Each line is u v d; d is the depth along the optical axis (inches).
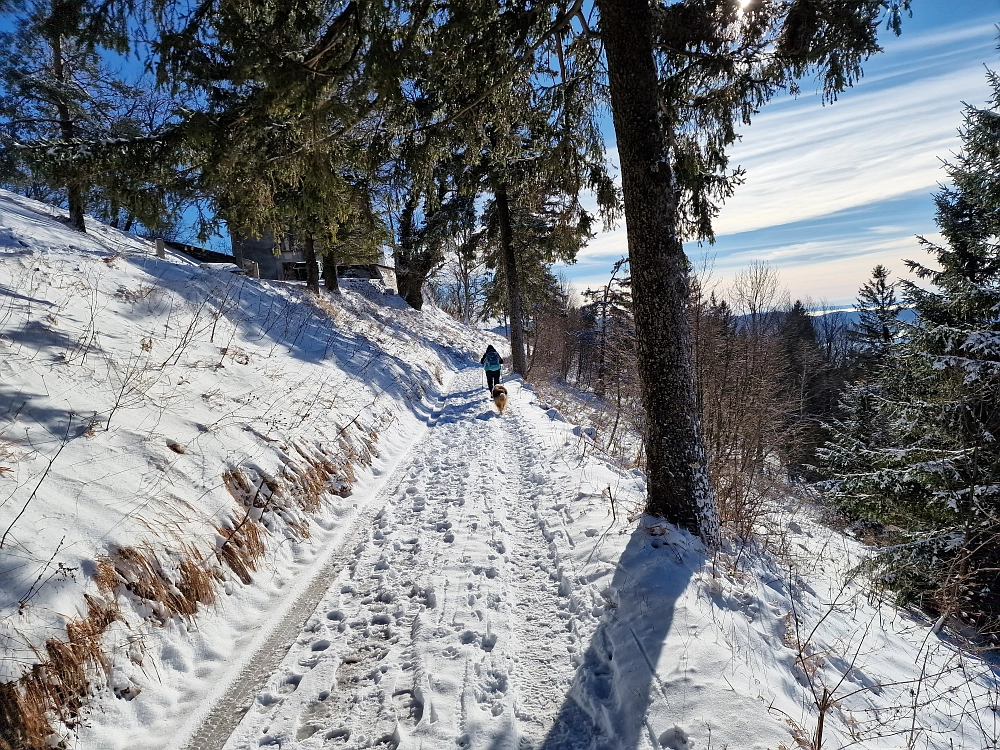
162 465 171.2
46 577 112.1
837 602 194.2
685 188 227.1
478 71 183.0
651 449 191.6
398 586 174.7
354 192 218.8
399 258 1022.4
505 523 228.2
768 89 203.9
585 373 1264.8
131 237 679.7
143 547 137.6
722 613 144.7
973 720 131.0
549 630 151.2
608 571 169.8
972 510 284.5
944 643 188.2
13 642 98.2
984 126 374.6
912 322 387.9
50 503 130.0
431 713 115.3
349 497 255.1
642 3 168.1
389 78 150.6
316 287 648.4
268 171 192.4
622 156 179.3
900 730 117.9
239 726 114.5
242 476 196.4
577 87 231.6
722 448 326.0
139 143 157.3
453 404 532.7
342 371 398.3
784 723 105.2
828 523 413.4
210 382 250.5
